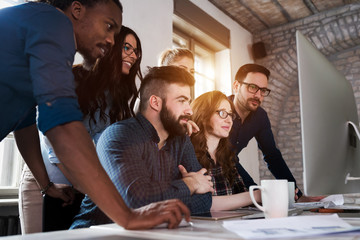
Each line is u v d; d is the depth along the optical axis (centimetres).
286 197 72
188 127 137
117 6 84
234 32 400
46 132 62
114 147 100
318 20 391
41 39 64
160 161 113
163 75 121
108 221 98
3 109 71
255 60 431
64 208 133
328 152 84
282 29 416
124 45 166
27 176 145
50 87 62
